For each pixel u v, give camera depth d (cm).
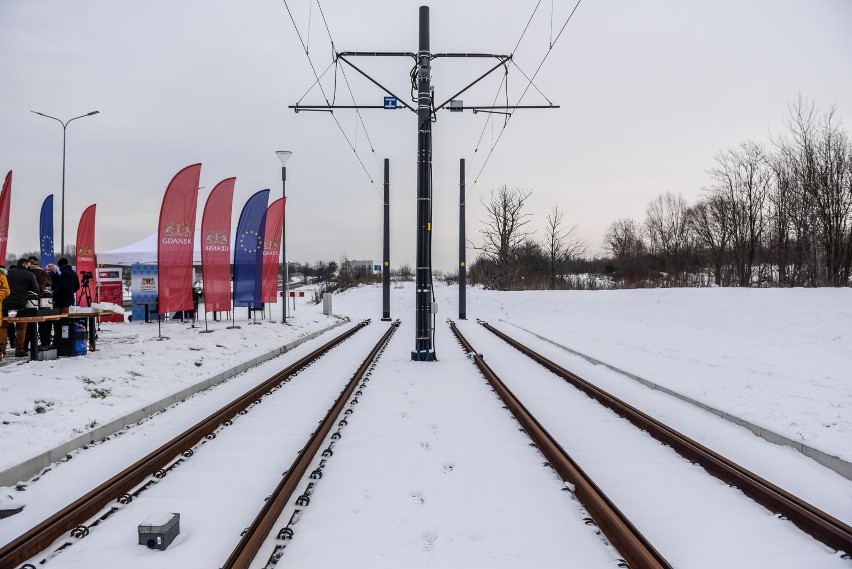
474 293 4103
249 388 1085
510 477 566
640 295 2947
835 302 1819
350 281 6369
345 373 1238
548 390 1047
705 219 4988
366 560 401
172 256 1527
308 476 565
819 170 3538
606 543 428
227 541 437
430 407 877
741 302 2191
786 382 1012
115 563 402
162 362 1165
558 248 5416
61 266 1126
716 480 565
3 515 497
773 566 397
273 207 2284
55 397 817
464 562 400
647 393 1012
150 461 583
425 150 1426
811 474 584
